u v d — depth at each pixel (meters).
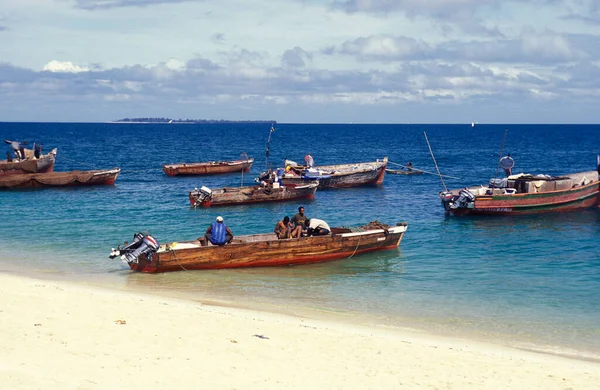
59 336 13.24
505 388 11.75
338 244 24.52
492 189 36.19
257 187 41.72
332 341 14.29
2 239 27.89
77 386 10.37
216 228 22.77
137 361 11.93
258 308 17.80
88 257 24.36
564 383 12.12
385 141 154.38
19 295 17.00
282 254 23.41
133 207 38.84
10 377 10.53
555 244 28.22
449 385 11.73
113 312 15.68
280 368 12.10
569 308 18.36
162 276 21.58
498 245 27.89
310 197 43.19
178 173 60.06
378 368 12.50
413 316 17.38
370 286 20.77
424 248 27.19
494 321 17.00
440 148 121.50
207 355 12.58
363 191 48.72
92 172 50.28
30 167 49.56
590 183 38.34
